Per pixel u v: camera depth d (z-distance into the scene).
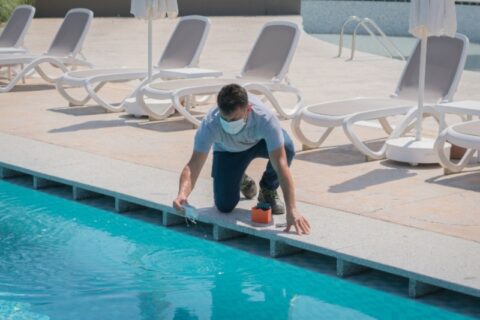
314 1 25.56
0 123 9.84
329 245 5.41
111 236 6.38
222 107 5.24
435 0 7.29
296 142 8.81
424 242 5.47
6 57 12.41
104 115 10.47
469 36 22.44
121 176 7.28
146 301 5.12
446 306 4.96
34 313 4.95
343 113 7.85
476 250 5.31
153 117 10.02
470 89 12.76
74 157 8.02
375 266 5.11
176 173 7.38
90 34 21.84
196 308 5.00
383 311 4.93
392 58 17.25
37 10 27.39
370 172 7.44
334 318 4.85
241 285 5.37
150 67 10.38
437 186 6.96
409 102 8.28
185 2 28.62
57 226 6.61
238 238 6.16
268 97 9.72
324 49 18.88
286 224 5.83
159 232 6.40
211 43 20.02
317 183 7.04
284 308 5.00
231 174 5.94
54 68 15.41
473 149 7.23
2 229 6.54
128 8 28.22
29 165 7.68
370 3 24.72
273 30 10.32
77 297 5.19
